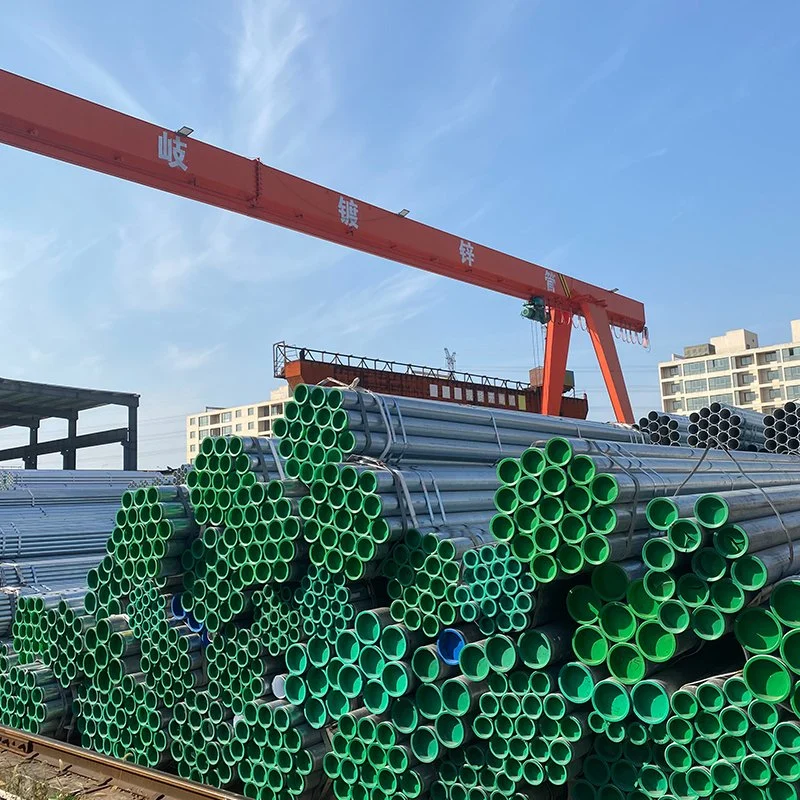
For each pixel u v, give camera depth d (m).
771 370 85.88
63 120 12.45
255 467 6.02
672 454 8.09
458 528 5.84
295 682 5.67
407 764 4.97
